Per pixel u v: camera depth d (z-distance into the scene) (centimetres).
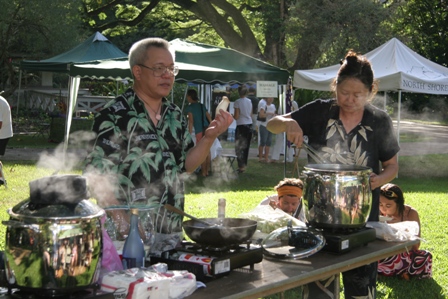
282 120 293
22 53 2239
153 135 273
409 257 509
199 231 225
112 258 215
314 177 268
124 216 242
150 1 2620
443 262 568
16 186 898
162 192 272
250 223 242
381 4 2128
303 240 261
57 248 181
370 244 283
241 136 1179
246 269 237
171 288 197
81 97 2098
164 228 272
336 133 302
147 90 274
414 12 2545
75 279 184
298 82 1222
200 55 1000
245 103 1172
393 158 308
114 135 268
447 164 1414
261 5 2370
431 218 762
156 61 269
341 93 289
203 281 218
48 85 2505
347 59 290
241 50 2439
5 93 2052
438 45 2541
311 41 2061
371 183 289
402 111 3148
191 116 1054
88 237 186
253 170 1226
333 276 297
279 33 2244
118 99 275
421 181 1149
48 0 1883
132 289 187
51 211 184
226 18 2730
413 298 470
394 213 491
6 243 187
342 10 2009
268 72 994
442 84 1134
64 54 1505
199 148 280
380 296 471
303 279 231
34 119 2039
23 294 188
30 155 1295
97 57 1471
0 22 1869
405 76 1100
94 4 2642
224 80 968
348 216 264
